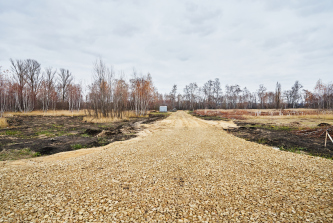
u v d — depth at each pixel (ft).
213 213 12.63
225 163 23.77
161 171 20.86
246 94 310.04
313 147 32.48
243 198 14.67
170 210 13.04
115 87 109.50
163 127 66.44
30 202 13.62
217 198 14.73
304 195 14.84
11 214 11.94
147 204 13.82
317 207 13.00
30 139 39.75
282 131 50.62
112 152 28.99
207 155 27.63
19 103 130.31
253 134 48.65
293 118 90.53
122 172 20.48
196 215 12.44
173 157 26.48
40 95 145.69
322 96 140.56
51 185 16.80
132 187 16.71
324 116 83.46
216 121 91.20
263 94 287.28
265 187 16.56
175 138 42.34
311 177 18.44
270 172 20.35
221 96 306.96
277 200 14.21
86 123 75.87
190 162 24.22
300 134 44.47
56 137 43.04
